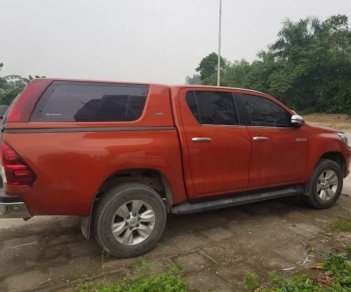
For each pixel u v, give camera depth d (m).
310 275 3.34
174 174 3.93
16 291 3.12
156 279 3.08
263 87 32.88
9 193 3.22
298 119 4.91
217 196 4.41
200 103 4.22
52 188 3.31
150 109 3.85
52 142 3.29
